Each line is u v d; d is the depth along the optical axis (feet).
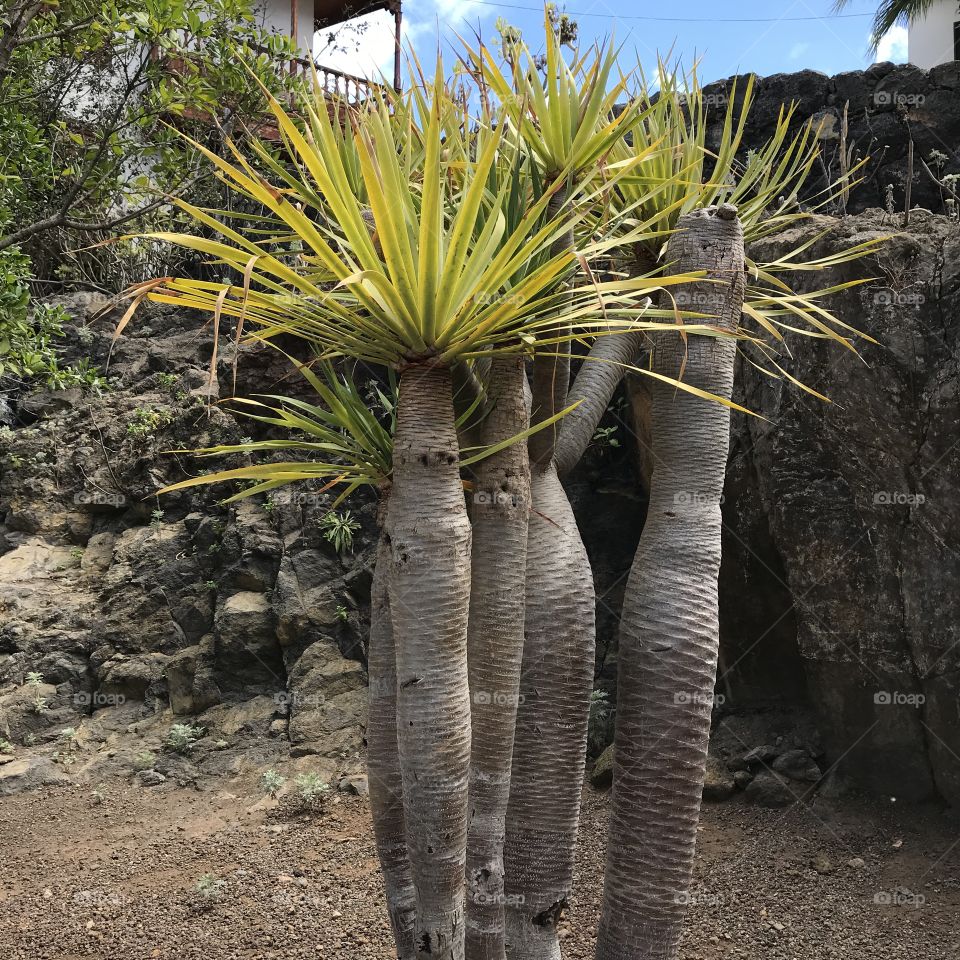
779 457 17.72
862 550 16.83
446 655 6.63
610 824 8.93
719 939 13.61
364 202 8.49
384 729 8.93
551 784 8.56
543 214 7.97
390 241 5.94
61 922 15.51
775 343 17.71
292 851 17.67
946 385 15.55
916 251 16.11
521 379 7.95
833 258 10.56
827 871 15.21
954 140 22.53
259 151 8.35
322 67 20.66
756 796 17.52
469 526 6.82
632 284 6.98
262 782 20.71
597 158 8.09
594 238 9.29
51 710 24.39
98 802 20.90
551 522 8.52
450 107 8.68
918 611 16.14
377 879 16.26
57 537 28.71
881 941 13.30
